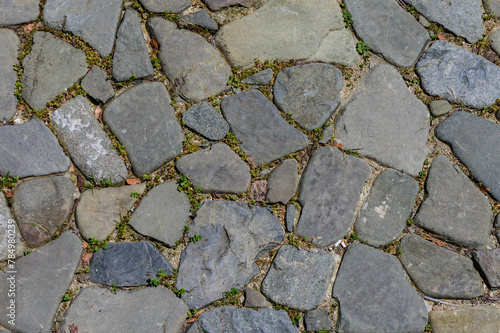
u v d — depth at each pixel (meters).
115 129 2.33
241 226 2.32
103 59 2.35
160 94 2.36
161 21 2.39
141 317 2.26
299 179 2.36
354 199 2.36
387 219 2.37
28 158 2.29
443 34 2.48
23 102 2.31
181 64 2.38
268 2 2.44
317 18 2.44
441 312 2.35
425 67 2.45
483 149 2.42
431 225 2.38
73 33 2.35
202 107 2.36
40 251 2.26
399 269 2.35
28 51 2.33
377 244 2.36
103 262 2.28
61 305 2.25
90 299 2.26
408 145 2.41
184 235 2.31
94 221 2.29
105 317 2.26
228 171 2.34
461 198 2.39
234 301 2.30
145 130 2.34
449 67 2.46
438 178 2.40
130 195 2.31
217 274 2.30
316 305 2.31
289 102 2.39
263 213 2.34
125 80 2.35
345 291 2.32
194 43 2.39
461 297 2.36
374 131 2.40
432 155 2.41
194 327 2.28
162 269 2.29
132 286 2.28
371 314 2.32
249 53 2.40
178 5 2.40
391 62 2.45
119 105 2.34
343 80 2.41
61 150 2.30
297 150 2.37
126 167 2.32
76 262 2.27
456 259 2.37
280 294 2.31
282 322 2.30
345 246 2.35
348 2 2.46
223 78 2.38
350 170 2.37
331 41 2.43
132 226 2.29
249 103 2.38
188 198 2.32
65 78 2.33
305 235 2.34
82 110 2.33
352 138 2.39
